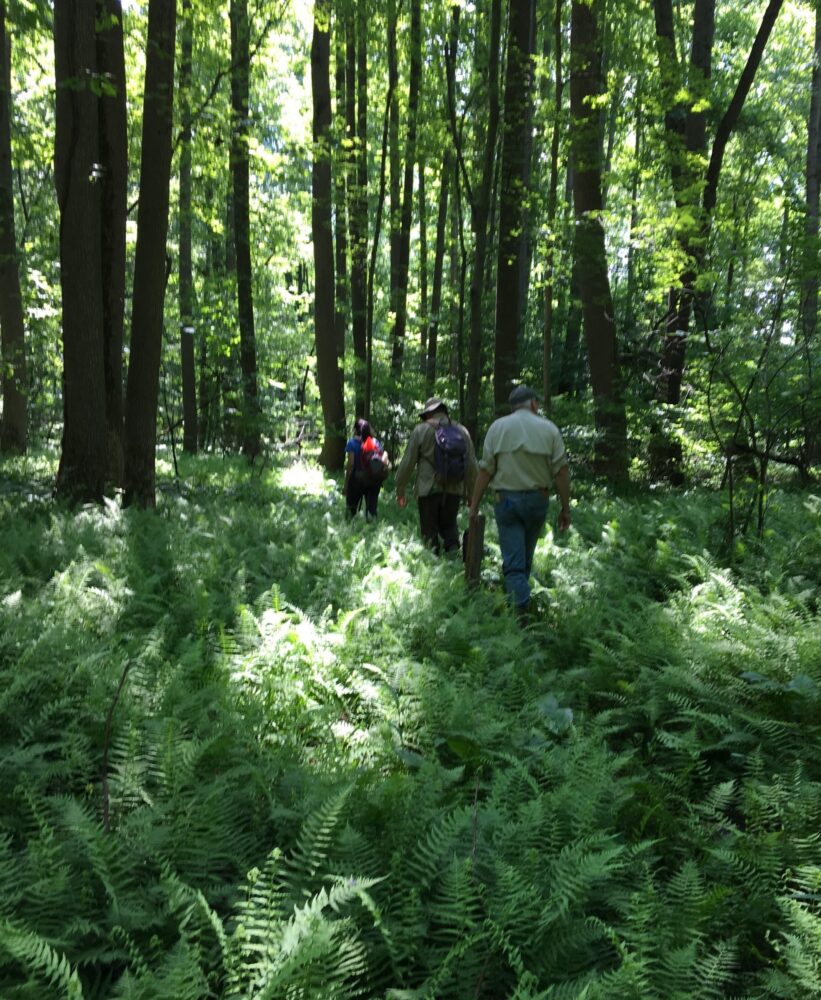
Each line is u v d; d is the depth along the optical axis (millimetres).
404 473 9391
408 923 2646
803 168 32156
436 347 25297
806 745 4312
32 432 28484
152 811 3158
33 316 20250
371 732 4340
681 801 3926
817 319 10234
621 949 2408
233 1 17469
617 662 5387
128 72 18297
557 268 16219
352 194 21594
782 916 2965
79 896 2752
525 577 7133
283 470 21047
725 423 11148
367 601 6555
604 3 15508
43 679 4469
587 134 15414
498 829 3184
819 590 7492
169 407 29859
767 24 15617
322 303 21688
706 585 6957
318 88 20531
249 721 4160
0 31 14727
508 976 2564
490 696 4824
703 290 10914
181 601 6359
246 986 2363
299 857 2859
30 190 26031
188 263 24812
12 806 3361
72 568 7012
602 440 15664
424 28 17156
